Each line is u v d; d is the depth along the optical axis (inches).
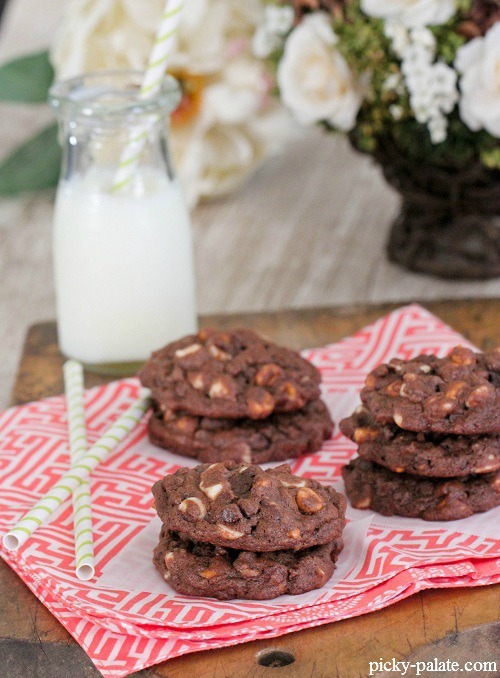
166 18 27.1
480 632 22.2
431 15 30.0
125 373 29.4
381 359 28.6
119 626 21.9
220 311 33.4
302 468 25.9
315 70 31.3
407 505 24.3
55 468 25.9
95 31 35.5
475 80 30.0
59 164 36.2
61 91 28.6
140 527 24.2
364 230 36.9
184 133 36.9
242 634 21.9
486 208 32.9
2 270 35.9
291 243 36.5
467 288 33.8
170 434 26.2
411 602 22.7
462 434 24.0
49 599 22.9
